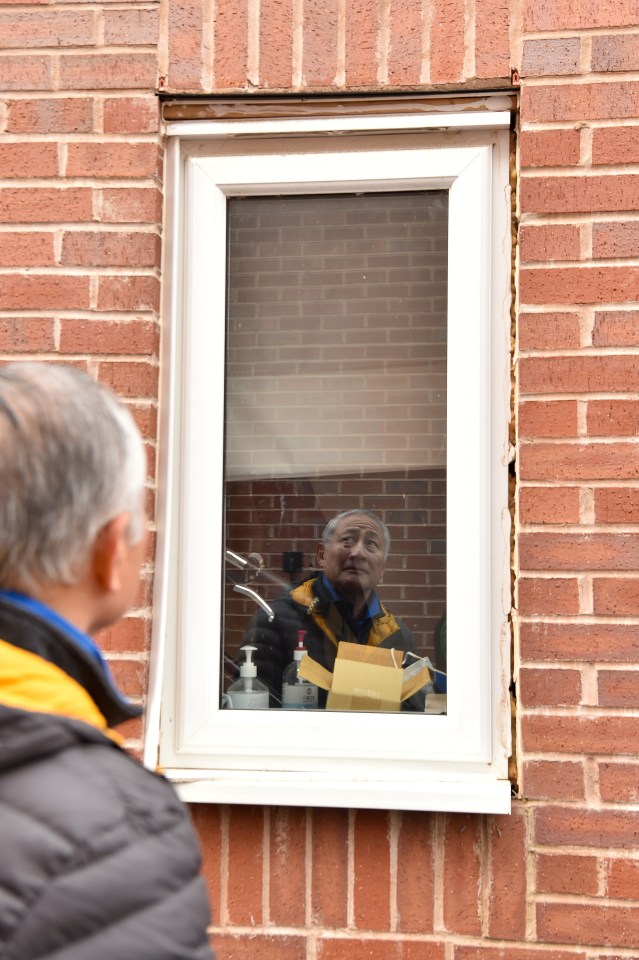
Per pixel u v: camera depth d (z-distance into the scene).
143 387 3.28
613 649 3.04
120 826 1.34
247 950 3.08
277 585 3.37
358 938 3.06
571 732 3.04
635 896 2.98
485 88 3.24
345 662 3.31
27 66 3.37
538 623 3.08
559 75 3.19
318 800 3.07
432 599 3.29
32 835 1.30
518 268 3.18
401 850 3.07
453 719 3.17
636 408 3.09
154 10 3.34
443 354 3.37
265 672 3.33
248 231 3.45
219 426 3.37
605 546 3.06
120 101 3.34
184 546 3.32
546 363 3.13
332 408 3.41
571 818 3.02
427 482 3.34
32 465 1.46
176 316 3.38
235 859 3.11
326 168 3.37
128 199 3.32
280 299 3.44
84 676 1.51
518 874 3.03
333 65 3.28
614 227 3.13
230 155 3.41
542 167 3.18
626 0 3.17
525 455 3.12
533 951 3.01
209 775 3.16
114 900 1.29
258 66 3.31
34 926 1.25
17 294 3.32
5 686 1.39
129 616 3.22
